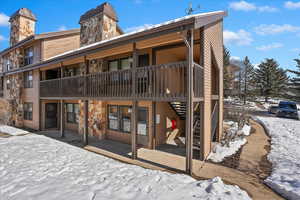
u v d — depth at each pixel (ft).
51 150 21.97
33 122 39.42
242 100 97.50
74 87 27.40
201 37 17.72
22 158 18.37
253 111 72.95
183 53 26.86
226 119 48.85
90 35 33.45
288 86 105.81
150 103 24.18
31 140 27.71
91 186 12.28
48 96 33.65
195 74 16.26
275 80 106.63
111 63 29.66
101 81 23.40
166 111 27.02
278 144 24.71
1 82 52.95
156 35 16.55
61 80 30.07
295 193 11.57
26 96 42.11
